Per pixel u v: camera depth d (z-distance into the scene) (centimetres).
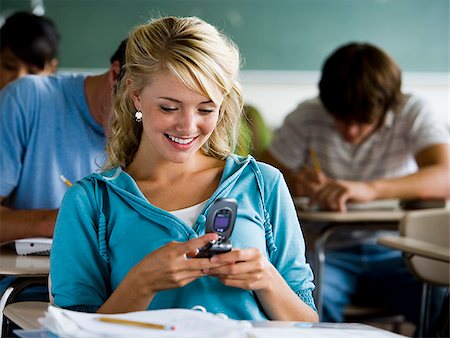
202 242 174
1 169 281
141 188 199
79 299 189
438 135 404
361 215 365
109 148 207
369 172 414
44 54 374
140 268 177
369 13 822
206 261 176
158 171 200
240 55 199
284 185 207
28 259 250
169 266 174
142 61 186
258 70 831
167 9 818
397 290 385
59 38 385
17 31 371
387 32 822
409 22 820
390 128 409
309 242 397
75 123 286
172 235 191
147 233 192
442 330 313
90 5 812
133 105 202
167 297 186
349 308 379
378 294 391
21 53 370
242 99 205
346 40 826
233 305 187
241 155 219
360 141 413
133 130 205
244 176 203
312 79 831
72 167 286
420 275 323
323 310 380
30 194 285
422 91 827
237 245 192
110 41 816
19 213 273
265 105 834
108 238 195
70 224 195
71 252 193
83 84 287
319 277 365
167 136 187
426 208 394
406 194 390
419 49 822
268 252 202
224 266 177
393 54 823
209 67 181
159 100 184
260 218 200
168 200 198
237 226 194
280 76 830
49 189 285
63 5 810
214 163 206
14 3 802
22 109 283
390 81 389
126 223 194
